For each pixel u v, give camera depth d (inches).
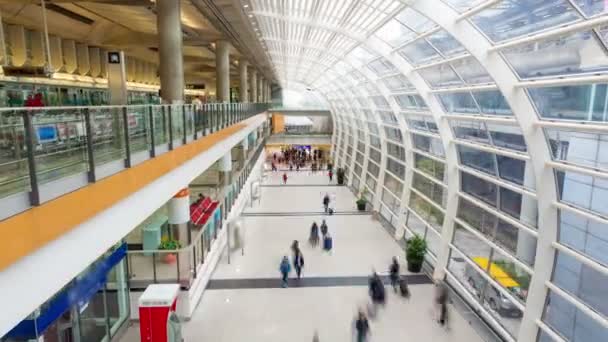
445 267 547.2
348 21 550.0
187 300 429.7
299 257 551.8
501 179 429.7
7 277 139.2
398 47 526.3
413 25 473.1
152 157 277.6
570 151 313.4
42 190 161.5
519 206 397.7
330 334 411.5
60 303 285.4
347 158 1471.5
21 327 255.4
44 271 159.8
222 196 692.7
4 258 137.4
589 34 260.4
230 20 692.1
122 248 406.9
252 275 558.9
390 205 868.0
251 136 1254.9
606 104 271.4
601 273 293.1
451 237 540.7
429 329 426.6
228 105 602.2
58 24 658.8
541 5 289.3
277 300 484.7
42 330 262.4
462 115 466.9
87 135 196.5
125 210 233.3
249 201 1030.4
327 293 505.4
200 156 411.8
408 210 724.0
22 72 343.9
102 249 206.2
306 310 461.4
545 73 314.7
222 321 433.4
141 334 348.2
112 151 222.7
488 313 441.4
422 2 366.0
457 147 526.6
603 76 250.1
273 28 788.6
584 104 290.5
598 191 293.7
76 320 329.1
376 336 411.5
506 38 335.0
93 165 198.8
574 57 283.3
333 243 708.0
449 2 355.6
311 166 1656.0
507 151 401.4
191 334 406.6
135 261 426.0
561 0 270.2
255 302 478.9
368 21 520.1
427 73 533.6
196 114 404.2
